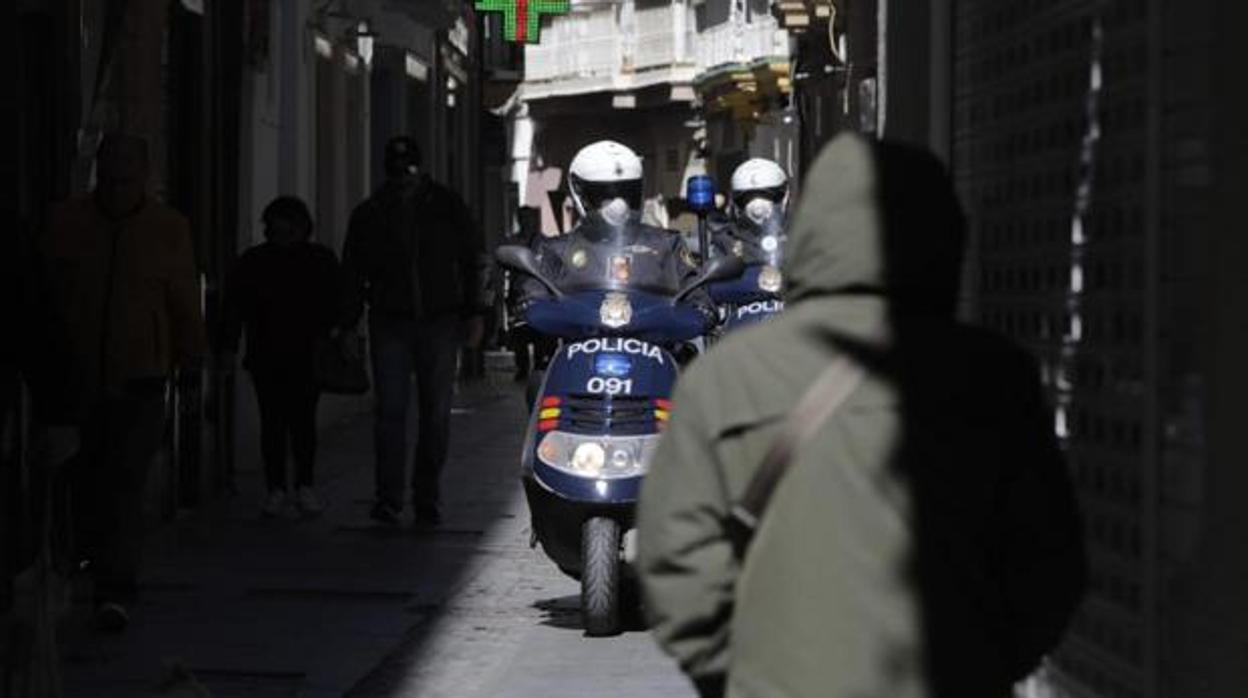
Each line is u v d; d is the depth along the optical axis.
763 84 89.19
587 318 19.47
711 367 7.02
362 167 48.50
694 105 108.81
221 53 30.22
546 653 18.27
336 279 26.48
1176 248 7.20
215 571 22.39
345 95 46.12
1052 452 7.01
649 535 7.04
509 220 89.19
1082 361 8.28
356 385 26.28
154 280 18.72
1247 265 6.66
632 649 18.48
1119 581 7.85
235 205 31.23
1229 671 6.77
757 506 6.87
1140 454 7.57
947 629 6.70
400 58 53.22
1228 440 6.78
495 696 16.36
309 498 26.91
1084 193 8.23
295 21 39.53
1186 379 7.12
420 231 25.89
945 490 6.79
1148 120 7.44
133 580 18.89
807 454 6.81
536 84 122.50
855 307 6.96
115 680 16.67
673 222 114.38
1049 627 7.01
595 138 121.50
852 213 6.96
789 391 6.89
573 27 119.62
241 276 26.55
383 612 20.31
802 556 6.73
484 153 72.75
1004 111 9.58
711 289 26.50
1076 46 8.35
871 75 36.03
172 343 19.08
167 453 26.45
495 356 60.56
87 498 18.84
